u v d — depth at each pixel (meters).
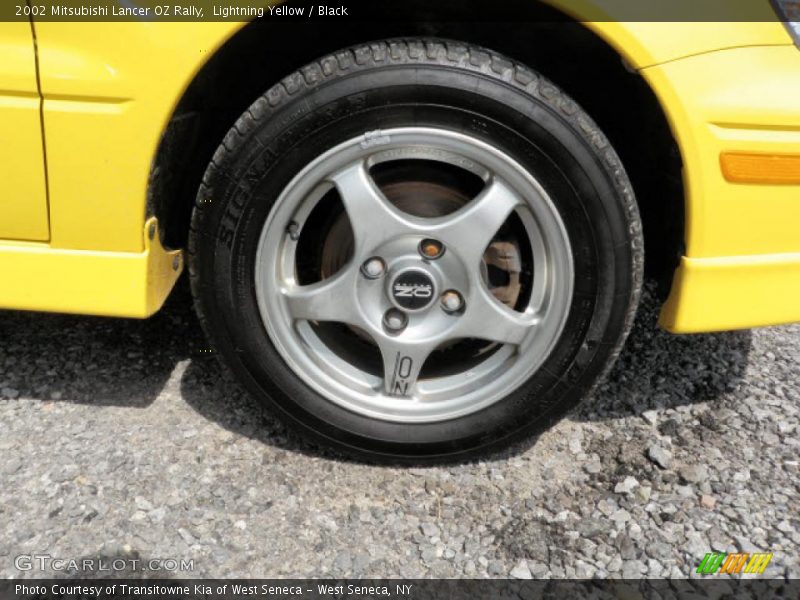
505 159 1.94
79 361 2.58
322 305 2.10
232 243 2.03
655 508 2.15
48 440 2.25
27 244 2.06
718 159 1.95
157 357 2.63
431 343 2.12
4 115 1.92
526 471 2.27
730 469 2.30
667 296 2.16
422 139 1.94
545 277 2.08
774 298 2.10
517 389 2.15
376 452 2.21
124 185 1.98
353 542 2.00
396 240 2.03
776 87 1.92
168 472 2.17
